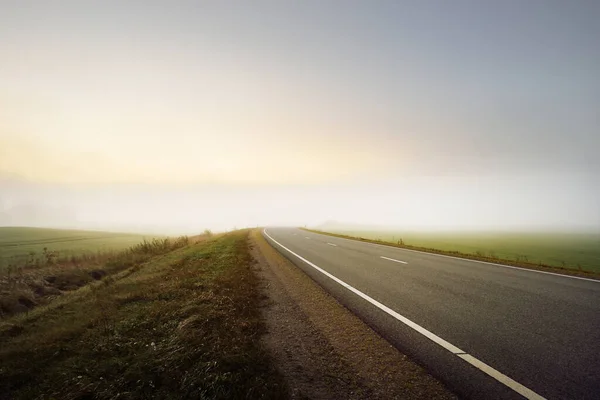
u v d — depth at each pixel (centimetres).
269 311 643
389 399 325
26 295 966
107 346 452
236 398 317
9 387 363
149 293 748
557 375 359
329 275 1011
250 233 3606
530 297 702
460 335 486
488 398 318
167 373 359
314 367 400
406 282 880
